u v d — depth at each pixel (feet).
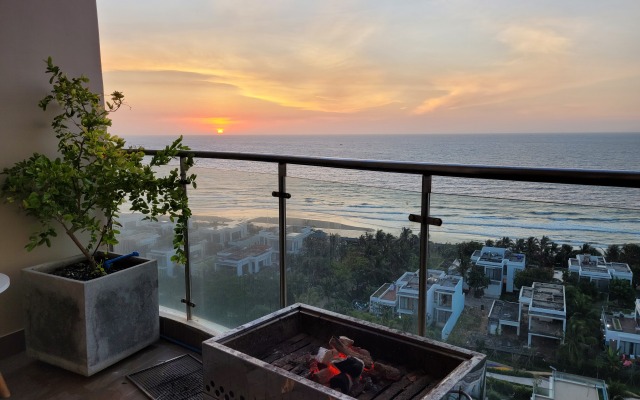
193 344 8.75
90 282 7.52
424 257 5.73
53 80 8.89
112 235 8.72
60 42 9.04
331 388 4.50
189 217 8.41
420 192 5.67
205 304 8.74
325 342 5.80
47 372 7.95
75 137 8.89
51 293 7.77
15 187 8.07
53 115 8.98
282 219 7.24
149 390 7.37
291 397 4.33
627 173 4.23
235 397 4.89
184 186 8.62
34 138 8.71
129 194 8.34
